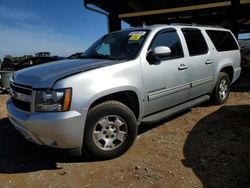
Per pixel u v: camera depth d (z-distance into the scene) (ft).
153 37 14.28
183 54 15.80
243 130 15.11
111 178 10.69
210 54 18.16
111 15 41.37
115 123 12.16
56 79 10.84
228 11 44.75
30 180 10.81
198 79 16.94
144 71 13.20
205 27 18.84
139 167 11.39
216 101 19.89
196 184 10.08
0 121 18.38
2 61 70.64
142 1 37.83
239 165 11.28
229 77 21.15
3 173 11.38
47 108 10.61
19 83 11.81
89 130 11.45
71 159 12.43
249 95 23.90
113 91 11.75
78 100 10.76
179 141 13.98
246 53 54.29
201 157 12.14
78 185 10.36
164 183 10.21
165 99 14.61
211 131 15.12
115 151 12.20
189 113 18.52
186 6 41.75
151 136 14.70
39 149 13.60
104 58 14.08
